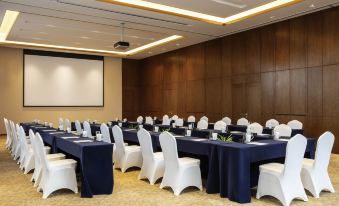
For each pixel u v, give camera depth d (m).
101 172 4.52
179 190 4.52
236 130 7.47
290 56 9.12
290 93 9.12
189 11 8.43
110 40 11.81
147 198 4.37
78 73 14.55
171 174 4.66
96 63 15.08
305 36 8.70
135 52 14.43
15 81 13.16
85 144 4.57
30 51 13.40
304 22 8.71
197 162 4.72
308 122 8.66
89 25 9.44
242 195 4.08
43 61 13.69
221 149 4.34
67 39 11.62
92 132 8.65
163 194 4.55
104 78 15.36
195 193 4.59
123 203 4.16
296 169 4.08
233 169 4.16
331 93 8.12
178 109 13.68
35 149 5.09
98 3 7.34
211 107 11.91
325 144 4.41
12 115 13.14
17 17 8.57
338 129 7.98
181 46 13.02
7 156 7.98
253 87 10.25
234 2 7.61
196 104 12.65
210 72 11.93
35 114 13.59
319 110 8.39
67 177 4.55
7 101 13.04
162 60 14.68
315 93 8.49
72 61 14.39
